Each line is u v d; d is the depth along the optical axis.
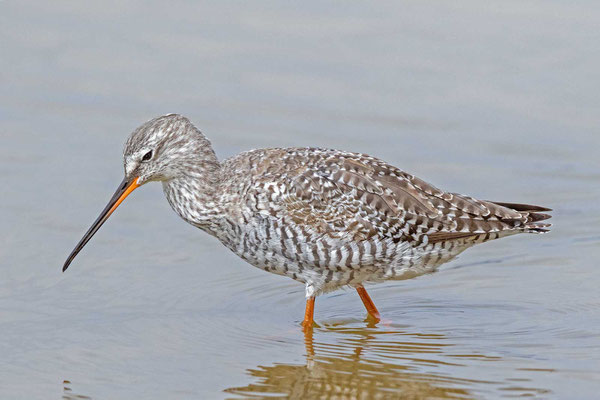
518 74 20.02
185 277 14.68
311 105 19.31
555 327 12.99
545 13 21.80
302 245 12.89
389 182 13.13
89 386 11.27
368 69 20.33
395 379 11.53
